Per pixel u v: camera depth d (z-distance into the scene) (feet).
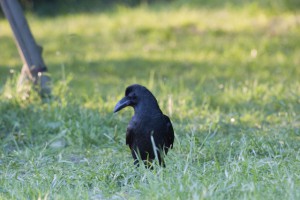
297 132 38.70
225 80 60.90
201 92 51.37
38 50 45.44
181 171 27.99
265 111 46.16
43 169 31.22
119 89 53.72
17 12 44.93
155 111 29.76
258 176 27.89
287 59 69.51
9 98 43.73
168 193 25.23
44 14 101.24
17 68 65.51
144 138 29.63
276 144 34.88
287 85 54.70
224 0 91.50
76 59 70.79
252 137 35.06
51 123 40.19
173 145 34.37
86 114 40.63
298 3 85.76
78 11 101.24
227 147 34.24
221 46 75.41
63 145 37.58
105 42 79.46
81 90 54.70
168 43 77.97
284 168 28.81
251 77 61.98
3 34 84.94
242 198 25.16
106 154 35.40
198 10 90.53
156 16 88.53
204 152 32.89
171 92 51.70
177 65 68.49
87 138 37.63
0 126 40.22
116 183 28.78
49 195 27.17
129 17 88.58
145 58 71.20
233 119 41.98
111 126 40.45
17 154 34.76
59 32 84.64
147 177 27.55
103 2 103.45
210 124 38.32
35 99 44.42
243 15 85.92
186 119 42.57
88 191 28.35
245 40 76.79
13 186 28.53
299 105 47.24
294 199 24.82
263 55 71.72
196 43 77.25
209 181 27.14
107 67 66.54
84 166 31.94
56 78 56.65
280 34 78.43
